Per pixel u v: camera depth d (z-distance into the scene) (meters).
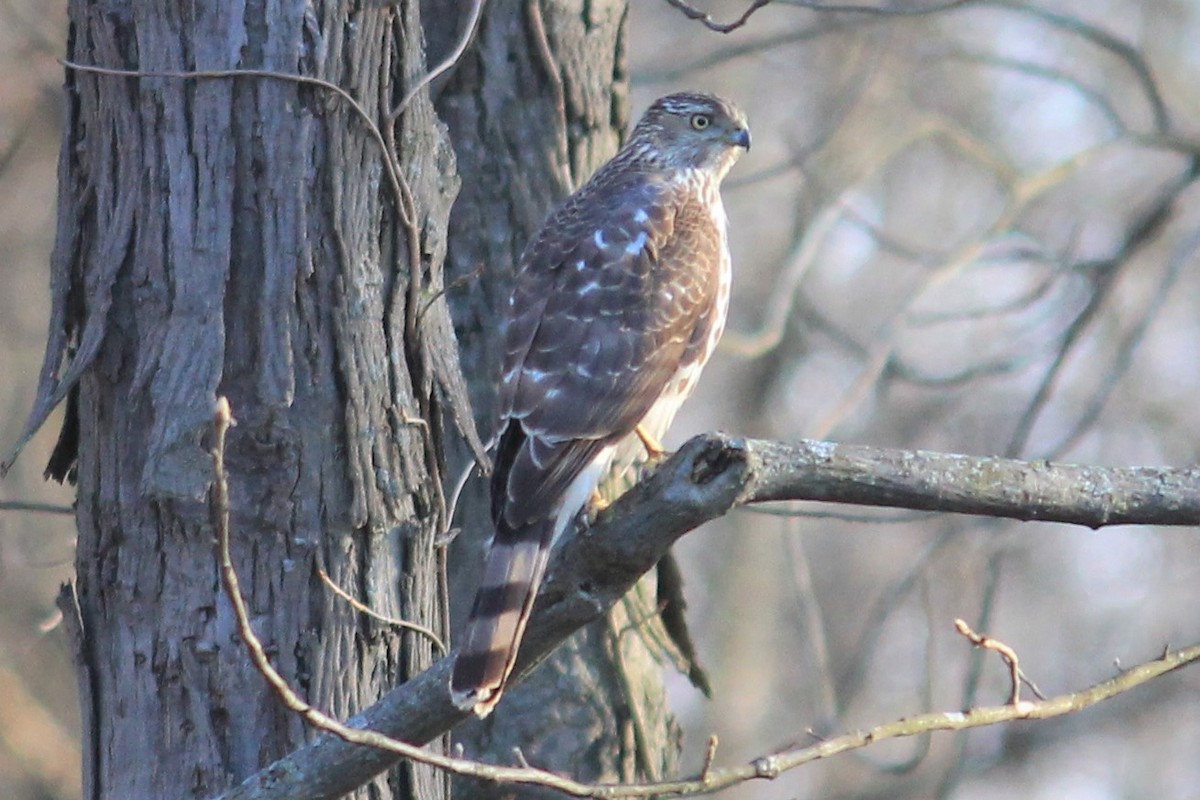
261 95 8.06
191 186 8.06
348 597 7.90
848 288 26.61
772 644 24.69
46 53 18.89
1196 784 27.73
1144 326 16.92
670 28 25.23
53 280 8.52
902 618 26.14
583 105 12.04
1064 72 19.52
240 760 8.08
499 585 7.73
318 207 8.16
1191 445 25.28
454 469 11.47
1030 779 26.83
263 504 8.10
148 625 8.14
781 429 25.33
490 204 11.80
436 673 7.57
